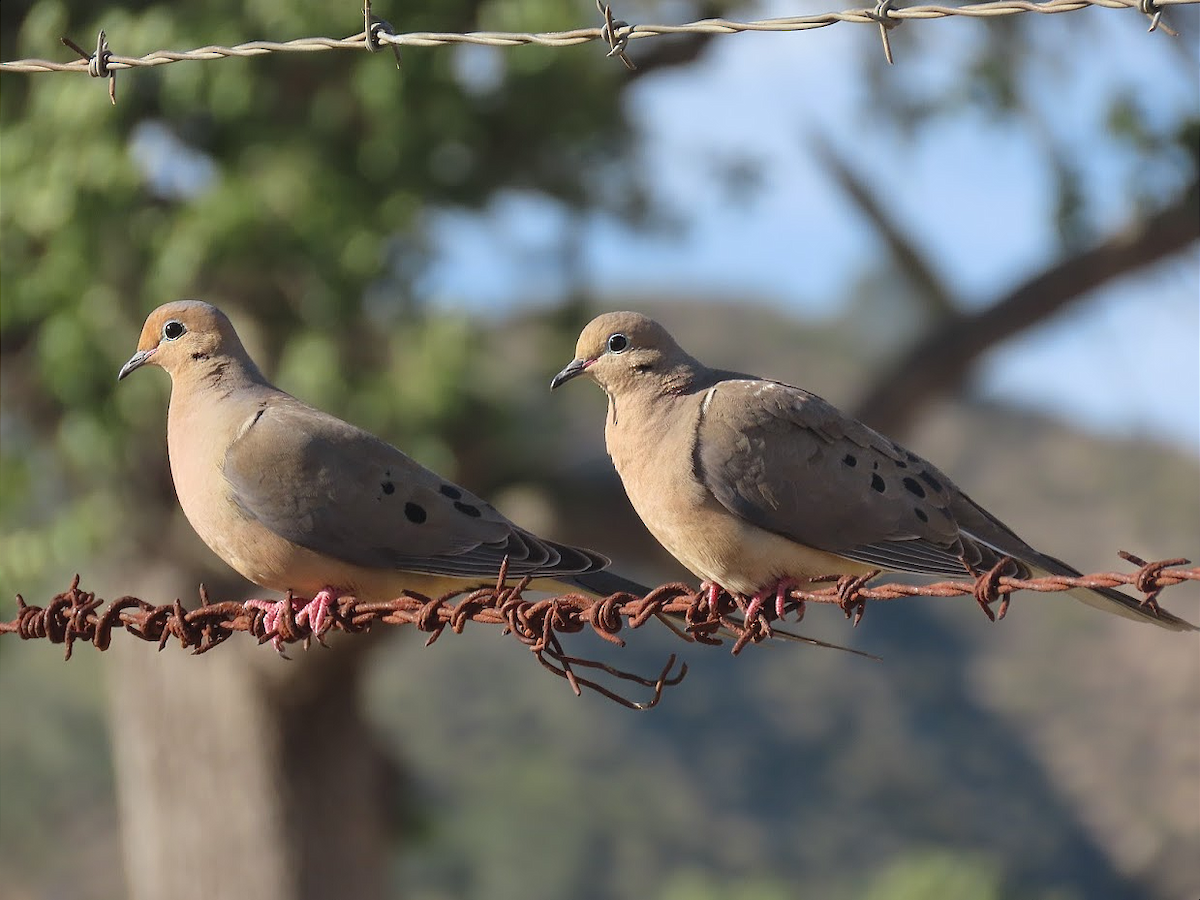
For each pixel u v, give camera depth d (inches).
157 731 671.1
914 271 687.7
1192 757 1311.5
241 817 662.5
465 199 607.2
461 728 1475.1
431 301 585.0
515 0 552.1
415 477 265.6
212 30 530.6
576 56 567.5
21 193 541.0
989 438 1566.2
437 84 545.6
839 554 257.1
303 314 568.1
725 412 256.8
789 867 1322.6
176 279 542.6
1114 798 1326.3
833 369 1733.5
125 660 681.0
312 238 541.6
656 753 1462.8
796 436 257.4
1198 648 1451.8
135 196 555.2
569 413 670.5
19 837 1387.8
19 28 573.6
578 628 228.2
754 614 229.0
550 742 1459.2
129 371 282.8
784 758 1454.2
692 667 1545.3
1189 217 608.1
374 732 717.9
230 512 265.1
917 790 1397.6
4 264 570.6
